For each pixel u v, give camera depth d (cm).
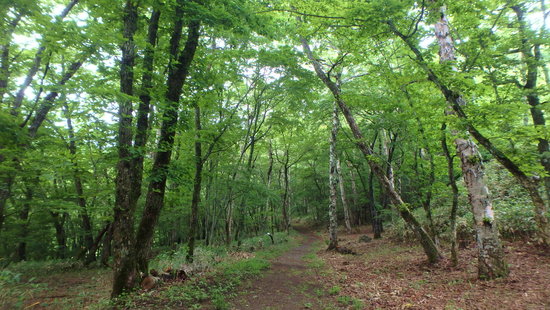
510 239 756
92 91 462
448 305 435
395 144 1212
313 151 2188
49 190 1223
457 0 545
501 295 443
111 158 624
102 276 932
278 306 526
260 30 755
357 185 2664
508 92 742
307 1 650
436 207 1277
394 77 703
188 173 704
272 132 1702
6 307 527
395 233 1338
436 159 869
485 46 618
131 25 588
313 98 1262
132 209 583
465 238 899
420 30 736
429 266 715
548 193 730
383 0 541
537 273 511
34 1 495
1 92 708
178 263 748
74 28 529
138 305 504
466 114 524
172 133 690
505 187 1031
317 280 734
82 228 1452
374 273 748
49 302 581
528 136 511
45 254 1666
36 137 812
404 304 470
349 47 798
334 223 1305
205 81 790
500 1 645
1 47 731
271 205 1997
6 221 1192
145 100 625
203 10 621
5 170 599
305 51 1059
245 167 1325
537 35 672
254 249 1379
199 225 1855
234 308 507
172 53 688
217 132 970
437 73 520
